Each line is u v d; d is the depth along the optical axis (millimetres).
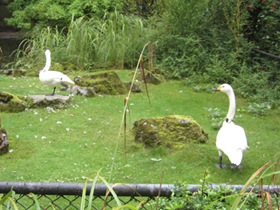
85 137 5125
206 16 11492
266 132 5941
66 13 13203
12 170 3869
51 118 5738
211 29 10812
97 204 3334
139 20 10375
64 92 7309
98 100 7094
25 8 14422
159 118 5090
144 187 1618
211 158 4570
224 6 10922
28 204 3193
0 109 5777
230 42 10438
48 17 13008
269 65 10172
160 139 4750
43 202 3271
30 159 4215
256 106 7195
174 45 10586
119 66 10133
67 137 5055
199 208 1575
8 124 5254
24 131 5086
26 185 1601
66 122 5641
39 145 4668
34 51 10156
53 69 9109
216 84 9188
